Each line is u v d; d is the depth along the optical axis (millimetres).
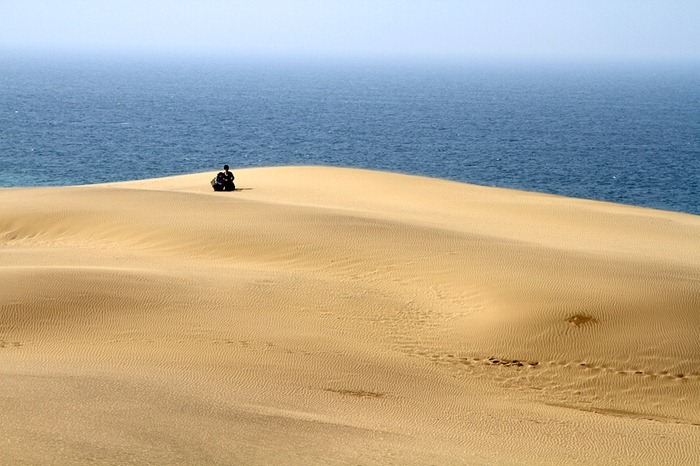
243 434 19078
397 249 40781
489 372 29031
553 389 28172
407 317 33312
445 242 42125
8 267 34750
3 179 95188
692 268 38844
